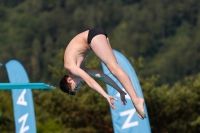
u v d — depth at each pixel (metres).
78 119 72.75
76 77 27.52
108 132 72.31
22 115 49.88
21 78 51.00
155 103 69.31
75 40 27.28
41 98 75.31
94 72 27.83
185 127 71.62
